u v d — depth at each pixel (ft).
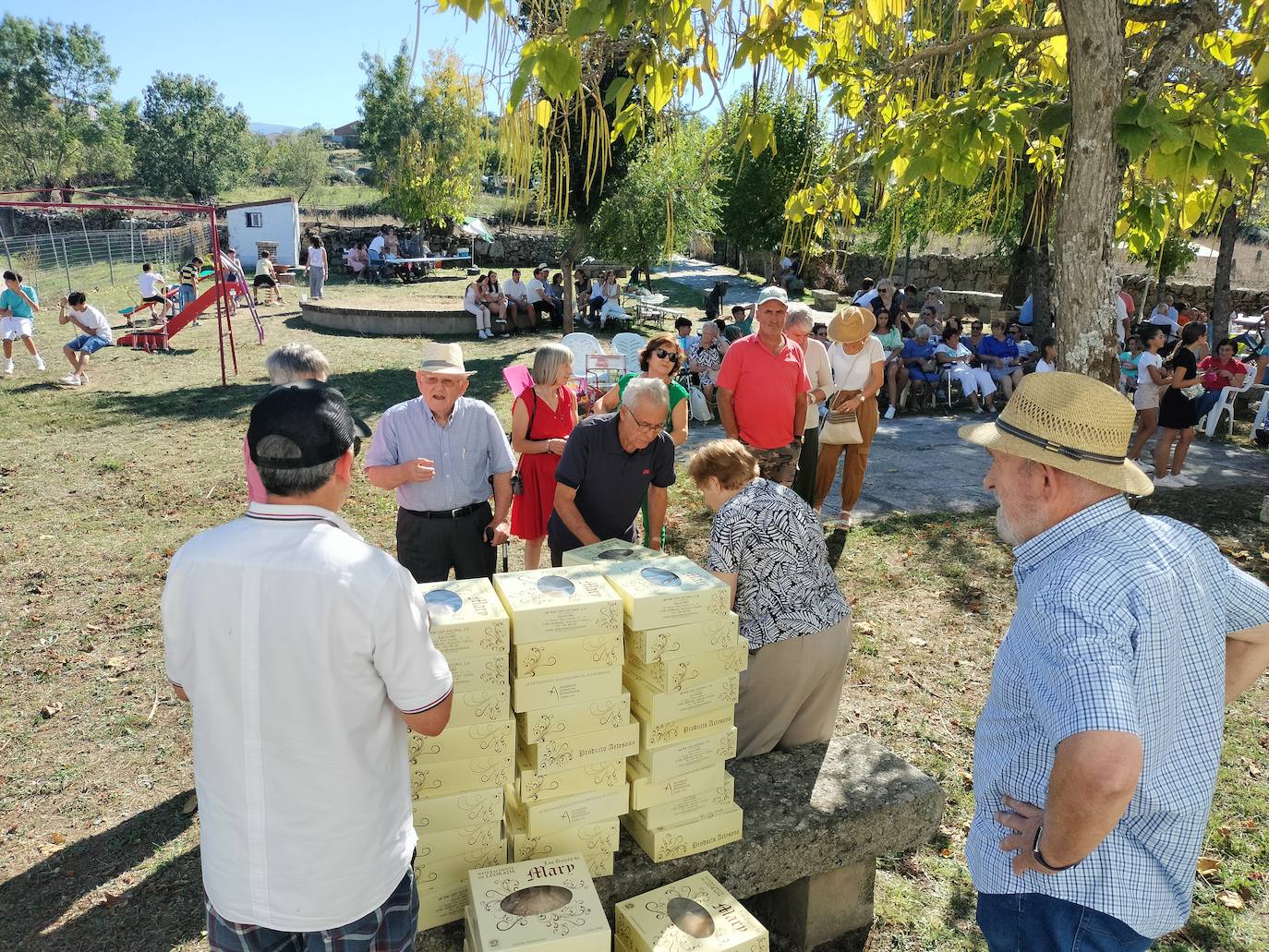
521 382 16.81
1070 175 9.68
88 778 12.66
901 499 26.58
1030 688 5.41
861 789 9.89
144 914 10.01
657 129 10.24
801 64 10.87
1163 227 13.24
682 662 8.39
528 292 66.39
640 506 14.08
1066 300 9.86
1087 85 9.32
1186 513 25.48
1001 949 6.01
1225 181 12.78
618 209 56.18
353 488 27.07
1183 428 28.68
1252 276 75.72
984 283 88.63
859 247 75.10
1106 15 9.09
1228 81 9.32
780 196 88.02
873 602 19.12
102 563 20.71
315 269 72.64
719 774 8.90
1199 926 10.00
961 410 40.83
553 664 7.92
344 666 5.52
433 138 100.27
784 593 10.09
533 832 8.16
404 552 13.97
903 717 14.46
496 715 7.81
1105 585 5.37
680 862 8.79
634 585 8.56
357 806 5.71
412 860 6.41
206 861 5.82
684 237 59.72
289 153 201.26
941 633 17.62
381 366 47.60
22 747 13.39
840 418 22.02
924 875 10.93
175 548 21.76
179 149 199.52
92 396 39.81
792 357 19.52
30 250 97.30
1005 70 11.67
